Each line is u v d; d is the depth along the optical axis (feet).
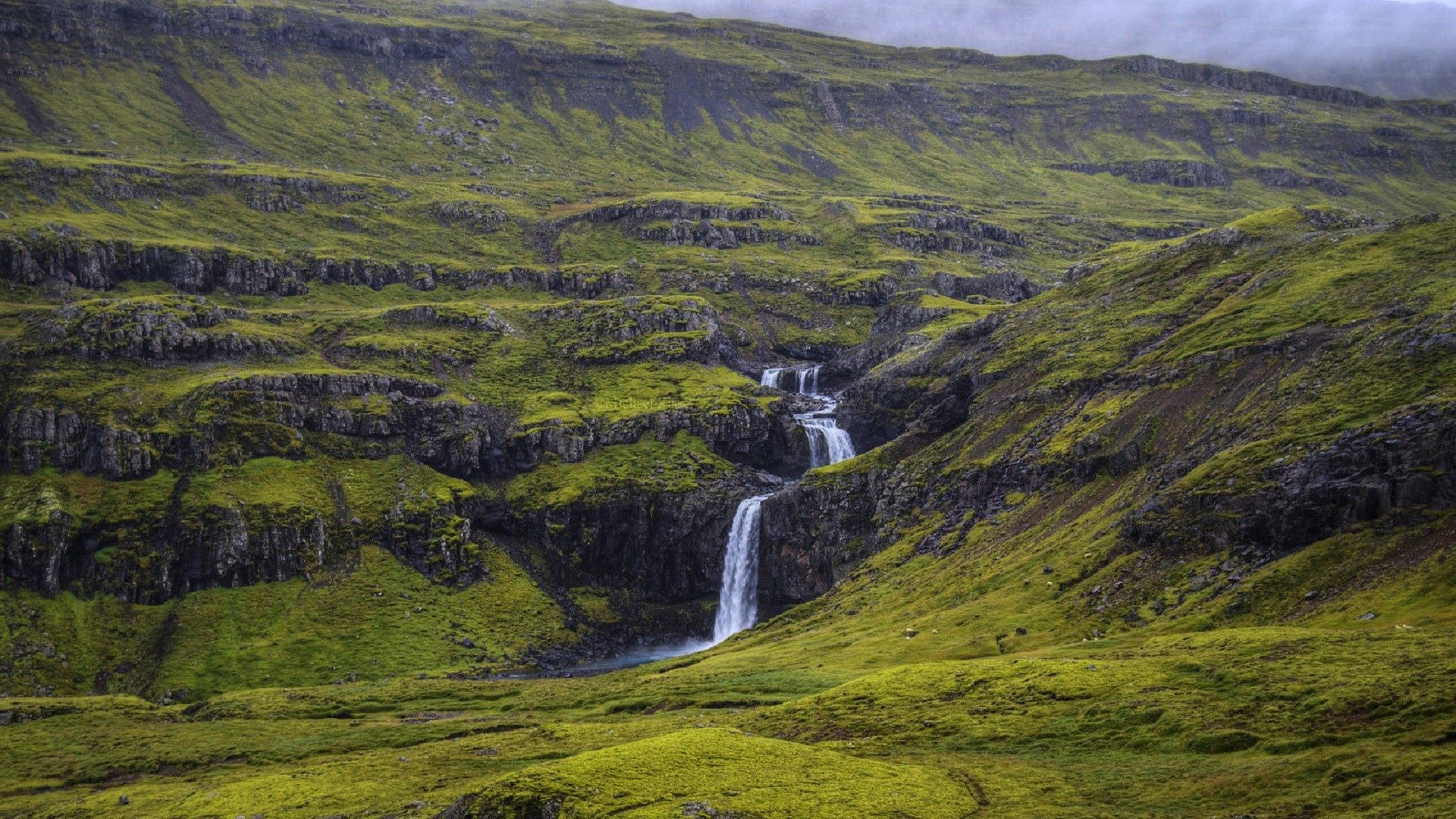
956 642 629.10
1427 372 636.48
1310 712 382.83
